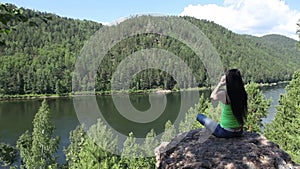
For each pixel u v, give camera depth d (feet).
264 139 17.66
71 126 152.35
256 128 63.41
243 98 16.20
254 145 16.63
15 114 201.05
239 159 15.12
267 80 303.48
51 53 355.77
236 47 375.45
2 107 232.73
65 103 221.25
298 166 15.48
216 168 14.65
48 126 104.27
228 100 16.46
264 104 63.46
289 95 66.59
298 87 65.00
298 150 51.65
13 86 280.51
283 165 15.03
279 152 16.12
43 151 103.55
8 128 156.76
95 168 32.73
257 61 363.56
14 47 374.43
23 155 101.45
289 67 453.58
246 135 18.26
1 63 304.30
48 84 280.31
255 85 64.13
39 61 336.90
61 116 175.94
